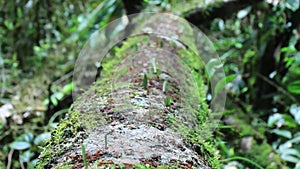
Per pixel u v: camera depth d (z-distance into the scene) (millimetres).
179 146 1310
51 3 4203
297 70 3375
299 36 3344
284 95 3359
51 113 3168
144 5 3676
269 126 3035
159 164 1139
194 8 3465
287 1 3285
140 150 1195
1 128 2906
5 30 4129
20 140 2816
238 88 3350
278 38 3418
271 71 3459
